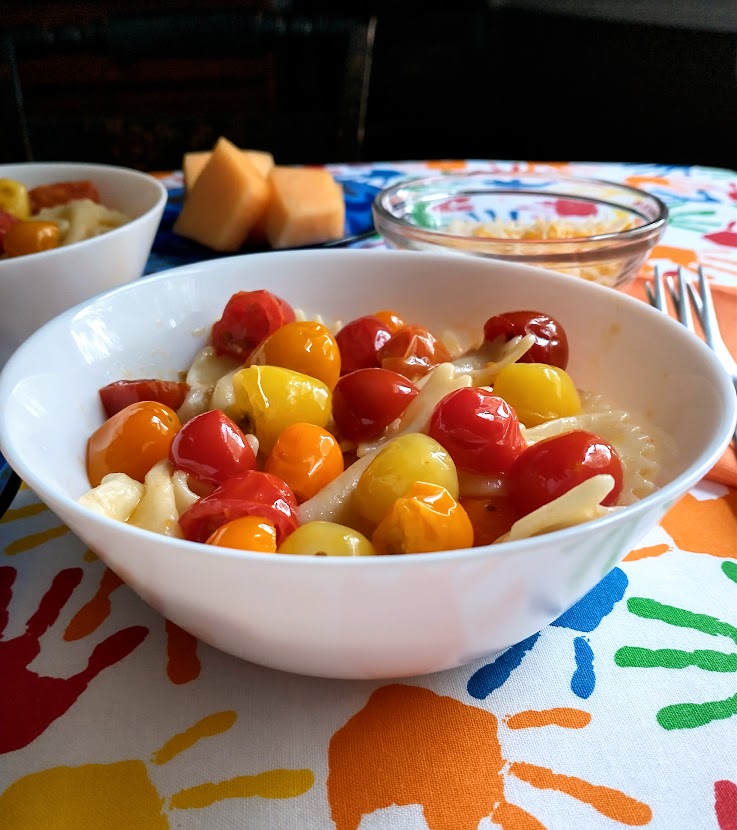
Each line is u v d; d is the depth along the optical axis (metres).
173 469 0.50
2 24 2.74
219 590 0.35
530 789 0.39
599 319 0.62
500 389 0.57
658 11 2.34
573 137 2.69
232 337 0.64
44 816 0.38
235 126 1.77
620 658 0.47
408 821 0.38
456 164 1.45
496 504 0.48
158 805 0.39
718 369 0.50
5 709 0.44
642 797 0.39
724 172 1.41
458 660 0.42
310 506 0.47
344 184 1.29
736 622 0.49
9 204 0.97
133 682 0.45
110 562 0.40
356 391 0.54
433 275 0.69
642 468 0.51
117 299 0.62
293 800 0.39
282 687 0.45
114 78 2.69
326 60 2.11
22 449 0.44
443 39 2.67
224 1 2.66
